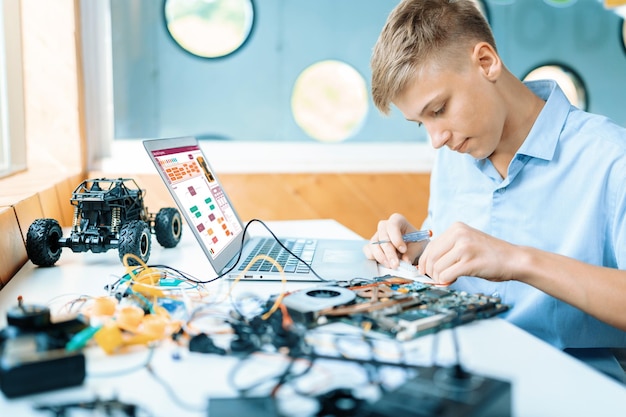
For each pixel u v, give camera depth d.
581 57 2.11
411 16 0.91
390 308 0.68
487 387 0.45
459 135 0.93
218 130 1.99
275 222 1.49
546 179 1.02
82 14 1.85
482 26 0.95
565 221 1.00
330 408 0.45
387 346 0.61
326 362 0.56
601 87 2.14
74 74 1.79
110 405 0.48
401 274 0.93
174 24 1.90
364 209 2.04
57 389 0.52
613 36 2.11
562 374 0.55
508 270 0.76
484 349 0.61
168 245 1.18
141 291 0.76
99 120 1.92
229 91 1.97
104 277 0.93
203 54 1.93
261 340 0.61
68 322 0.60
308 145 2.04
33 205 1.15
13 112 1.71
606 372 0.89
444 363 0.56
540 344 0.62
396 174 2.05
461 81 0.90
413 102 0.92
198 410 0.48
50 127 1.79
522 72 2.08
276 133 2.03
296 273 0.90
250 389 0.51
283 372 0.55
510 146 1.05
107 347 0.59
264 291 0.82
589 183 0.98
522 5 2.04
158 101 1.94
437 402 0.43
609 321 0.77
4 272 0.91
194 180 1.05
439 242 0.79
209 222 1.00
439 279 0.77
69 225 1.52
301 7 1.95
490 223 1.08
